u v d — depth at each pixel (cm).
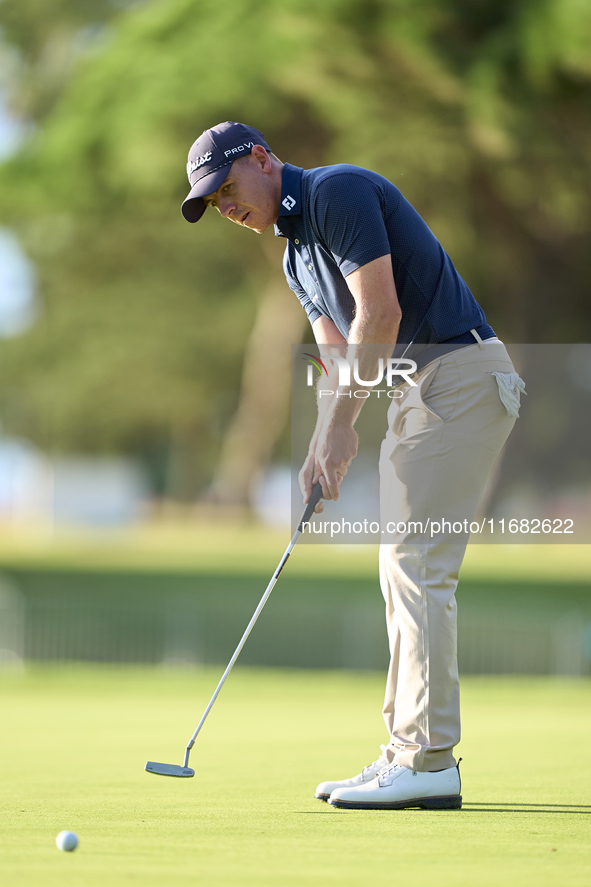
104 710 2483
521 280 6931
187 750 1177
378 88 4891
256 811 1102
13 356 11894
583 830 1000
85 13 7588
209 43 5153
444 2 4478
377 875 808
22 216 6331
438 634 1148
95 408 12600
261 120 5344
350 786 1173
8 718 2264
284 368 9612
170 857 867
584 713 2478
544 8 4278
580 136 4769
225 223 8288
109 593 6103
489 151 4831
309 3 4562
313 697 2998
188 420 13462
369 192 1132
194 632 4825
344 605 5469
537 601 5784
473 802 1170
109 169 5669
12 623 4678
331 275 1189
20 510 16125
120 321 10988
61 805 1135
